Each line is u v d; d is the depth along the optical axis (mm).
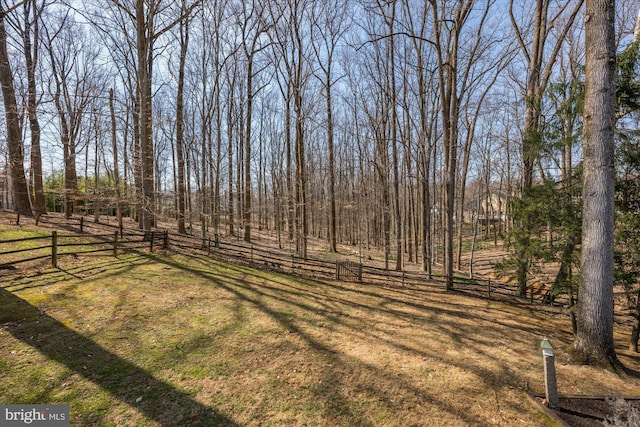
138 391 4059
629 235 6195
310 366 5125
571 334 7551
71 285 7168
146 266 9625
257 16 15180
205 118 15375
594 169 5676
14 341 4742
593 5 5609
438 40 10727
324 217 32469
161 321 6172
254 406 4016
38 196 15203
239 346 5578
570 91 6879
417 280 13047
